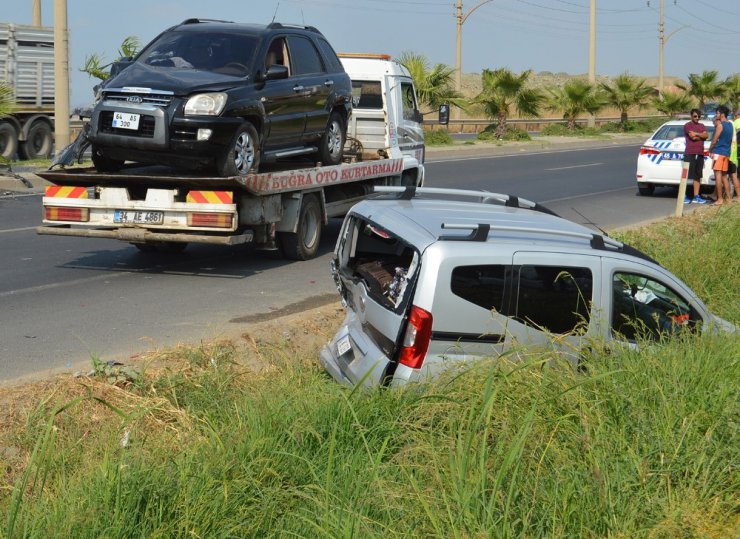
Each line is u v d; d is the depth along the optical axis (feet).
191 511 13.84
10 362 23.22
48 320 27.68
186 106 32.81
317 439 16.84
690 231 45.21
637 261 20.53
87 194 33.91
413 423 16.93
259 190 33.50
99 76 80.23
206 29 37.32
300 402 18.16
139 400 19.26
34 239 42.14
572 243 20.42
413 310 18.58
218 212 32.83
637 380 17.94
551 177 81.76
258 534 14.24
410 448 15.55
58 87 72.84
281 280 34.83
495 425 16.34
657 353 19.30
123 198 33.53
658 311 21.11
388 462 16.07
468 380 17.70
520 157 108.17
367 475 15.46
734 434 16.14
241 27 37.58
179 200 33.50
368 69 46.21
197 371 21.43
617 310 20.48
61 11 71.77
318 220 39.32
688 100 197.26
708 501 14.79
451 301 18.65
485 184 73.20
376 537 13.53
